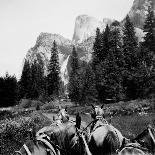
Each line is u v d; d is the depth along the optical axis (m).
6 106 63.06
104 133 8.62
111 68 55.00
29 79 93.81
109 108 33.16
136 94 49.28
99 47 78.00
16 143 13.46
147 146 7.50
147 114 26.75
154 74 46.06
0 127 15.68
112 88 53.19
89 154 7.20
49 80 93.81
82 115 32.19
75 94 55.19
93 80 55.22
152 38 76.19
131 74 53.38
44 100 75.88
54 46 96.62
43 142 6.52
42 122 20.67
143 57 54.16
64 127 7.42
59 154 6.81
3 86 63.25
